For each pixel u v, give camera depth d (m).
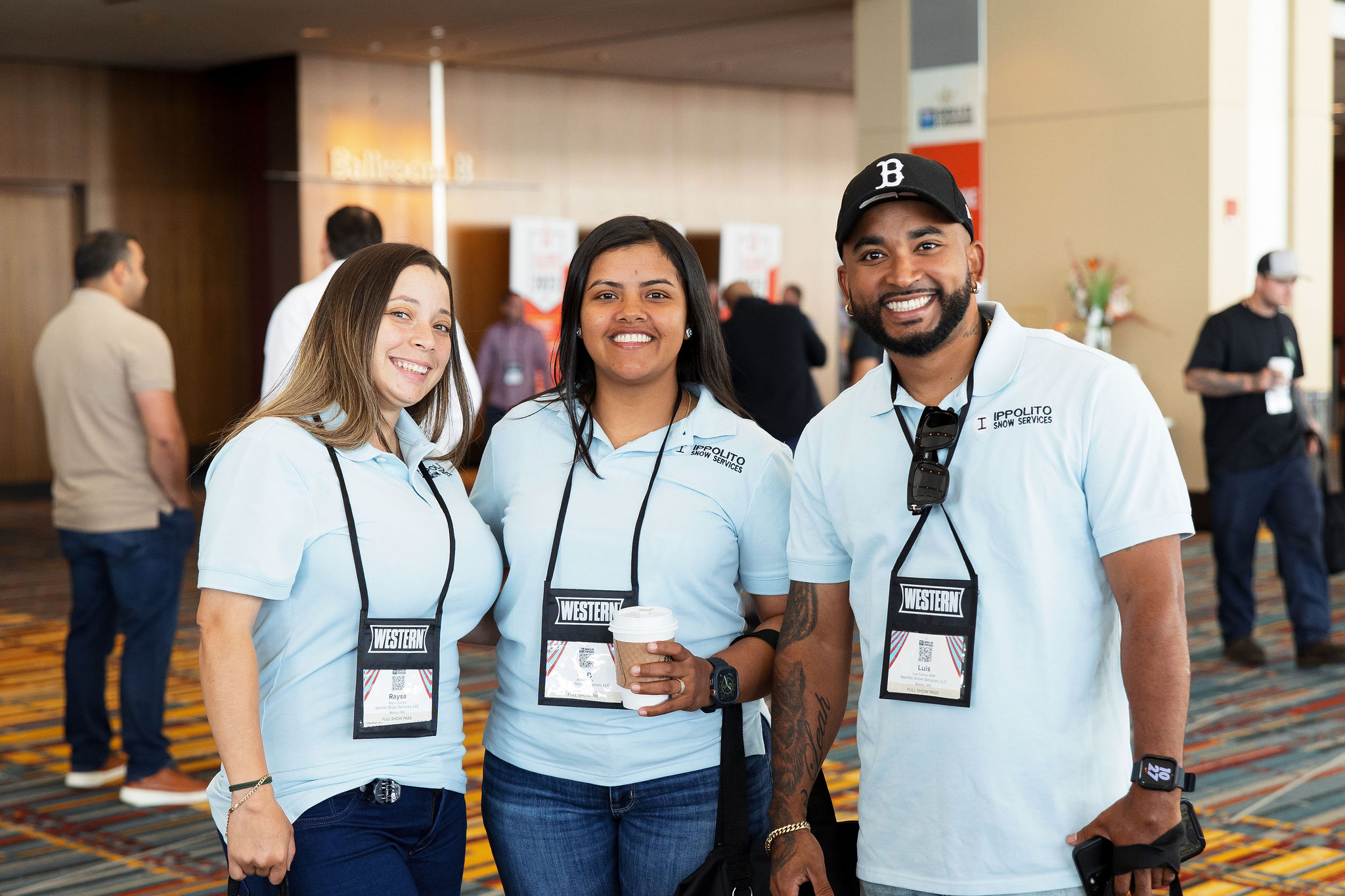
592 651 1.96
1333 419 10.04
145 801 4.09
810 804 1.95
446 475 2.02
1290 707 5.01
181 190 13.48
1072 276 9.73
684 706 1.84
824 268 16.39
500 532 2.12
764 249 15.38
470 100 14.01
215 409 13.73
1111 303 9.41
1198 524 9.30
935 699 1.68
